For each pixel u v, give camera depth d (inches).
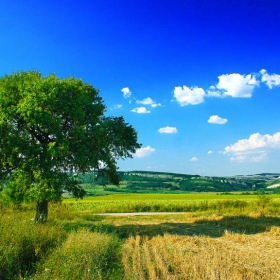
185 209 1883.6
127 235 821.2
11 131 875.4
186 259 501.0
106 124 960.9
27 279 375.2
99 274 398.0
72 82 1004.6
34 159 849.5
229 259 516.4
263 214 1338.6
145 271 440.5
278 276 436.8
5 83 922.1
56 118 873.5
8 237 460.1
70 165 958.4
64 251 457.1
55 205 1376.7
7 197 909.8
